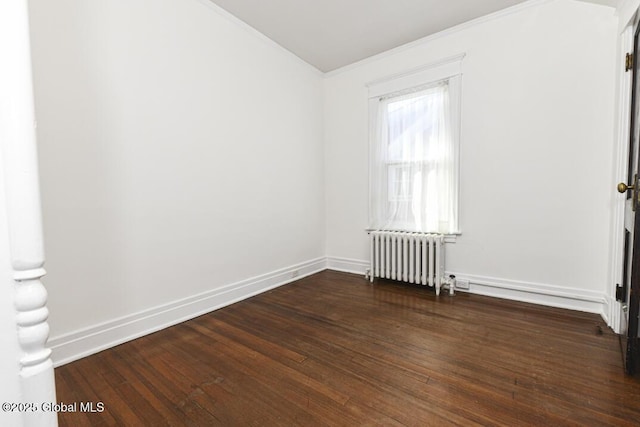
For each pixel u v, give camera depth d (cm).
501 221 269
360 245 366
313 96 369
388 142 333
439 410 130
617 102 210
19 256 57
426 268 292
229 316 242
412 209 313
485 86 270
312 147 370
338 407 134
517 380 151
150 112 212
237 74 273
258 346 191
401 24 278
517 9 251
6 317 57
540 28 243
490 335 200
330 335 205
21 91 57
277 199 322
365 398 140
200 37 242
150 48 210
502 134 264
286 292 301
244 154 283
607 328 207
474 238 283
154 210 216
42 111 164
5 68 55
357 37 301
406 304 262
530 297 259
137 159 205
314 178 375
